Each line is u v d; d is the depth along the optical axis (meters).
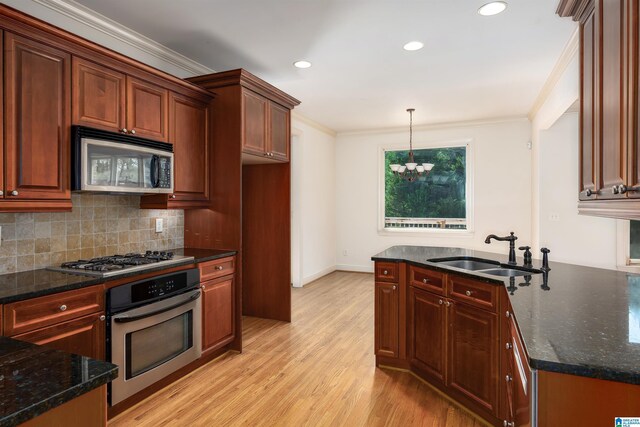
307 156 6.01
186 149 3.18
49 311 1.93
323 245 6.64
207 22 2.87
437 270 2.54
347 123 6.34
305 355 3.24
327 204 6.78
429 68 3.83
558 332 1.21
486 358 2.18
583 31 1.95
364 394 2.58
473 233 6.21
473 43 3.25
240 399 2.52
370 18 2.82
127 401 2.37
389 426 2.21
